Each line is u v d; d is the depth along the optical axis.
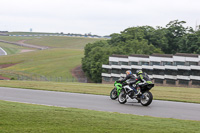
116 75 123.69
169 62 119.75
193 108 19.52
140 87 20.06
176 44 177.12
